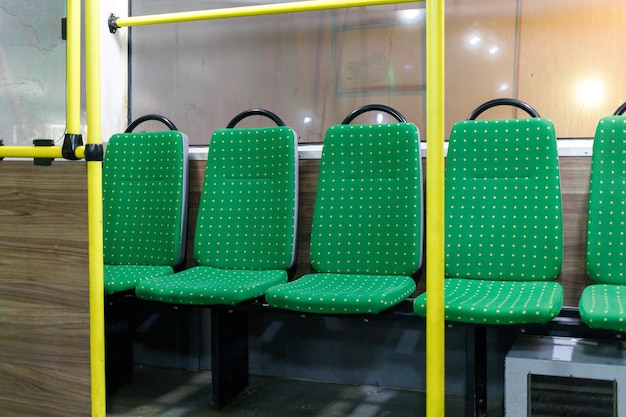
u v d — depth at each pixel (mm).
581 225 2352
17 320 1826
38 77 2293
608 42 2404
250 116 2877
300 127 2811
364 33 2695
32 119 2305
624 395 1736
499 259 2260
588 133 2445
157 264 2674
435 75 1453
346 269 2430
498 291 2055
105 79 2959
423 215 2523
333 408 2379
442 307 1494
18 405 1842
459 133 2346
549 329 1911
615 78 2404
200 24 2934
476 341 2086
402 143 2400
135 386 2656
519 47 2500
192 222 2852
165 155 2686
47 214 1777
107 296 2312
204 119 2959
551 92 2477
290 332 2760
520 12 2492
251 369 2824
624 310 1700
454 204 2326
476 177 2314
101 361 1747
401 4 2637
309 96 2791
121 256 2719
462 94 2574
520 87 2510
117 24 2867
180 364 2924
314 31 2762
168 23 2906
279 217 2539
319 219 2479
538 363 1815
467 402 2053
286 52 2807
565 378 1797
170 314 2930
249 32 2857
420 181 2395
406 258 2365
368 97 2707
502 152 2287
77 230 1748
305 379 2746
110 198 2748
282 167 2553
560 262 2205
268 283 2271
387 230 2396
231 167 2625
